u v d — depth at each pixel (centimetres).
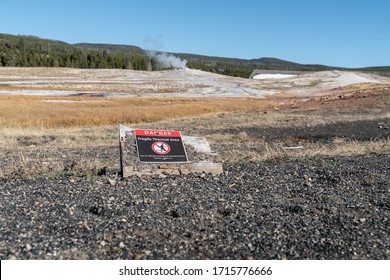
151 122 2925
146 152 945
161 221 616
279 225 602
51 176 934
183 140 1015
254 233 571
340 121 2539
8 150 1559
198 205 698
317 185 848
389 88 4472
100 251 510
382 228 596
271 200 743
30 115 2845
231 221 626
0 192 779
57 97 5131
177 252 513
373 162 1076
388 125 2330
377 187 830
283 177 916
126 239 546
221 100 5250
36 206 687
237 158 1219
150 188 810
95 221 610
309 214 661
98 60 13412
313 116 2809
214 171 963
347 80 9862
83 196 748
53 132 2239
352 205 711
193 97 6116
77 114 2975
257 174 950
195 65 16525
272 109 3522
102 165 1126
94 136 2055
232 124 2577
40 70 10150
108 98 5231
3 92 5731
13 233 552
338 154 1279
